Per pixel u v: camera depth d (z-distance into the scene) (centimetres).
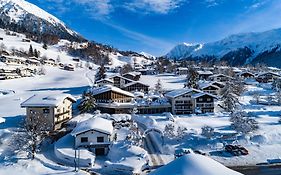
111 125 5300
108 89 7462
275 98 8794
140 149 4675
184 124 6200
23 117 6300
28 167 4106
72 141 5031
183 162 1970
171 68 17312
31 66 16662
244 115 5928
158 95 8669
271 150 4919
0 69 13025
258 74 14488
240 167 4350
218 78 12875
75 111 7344
